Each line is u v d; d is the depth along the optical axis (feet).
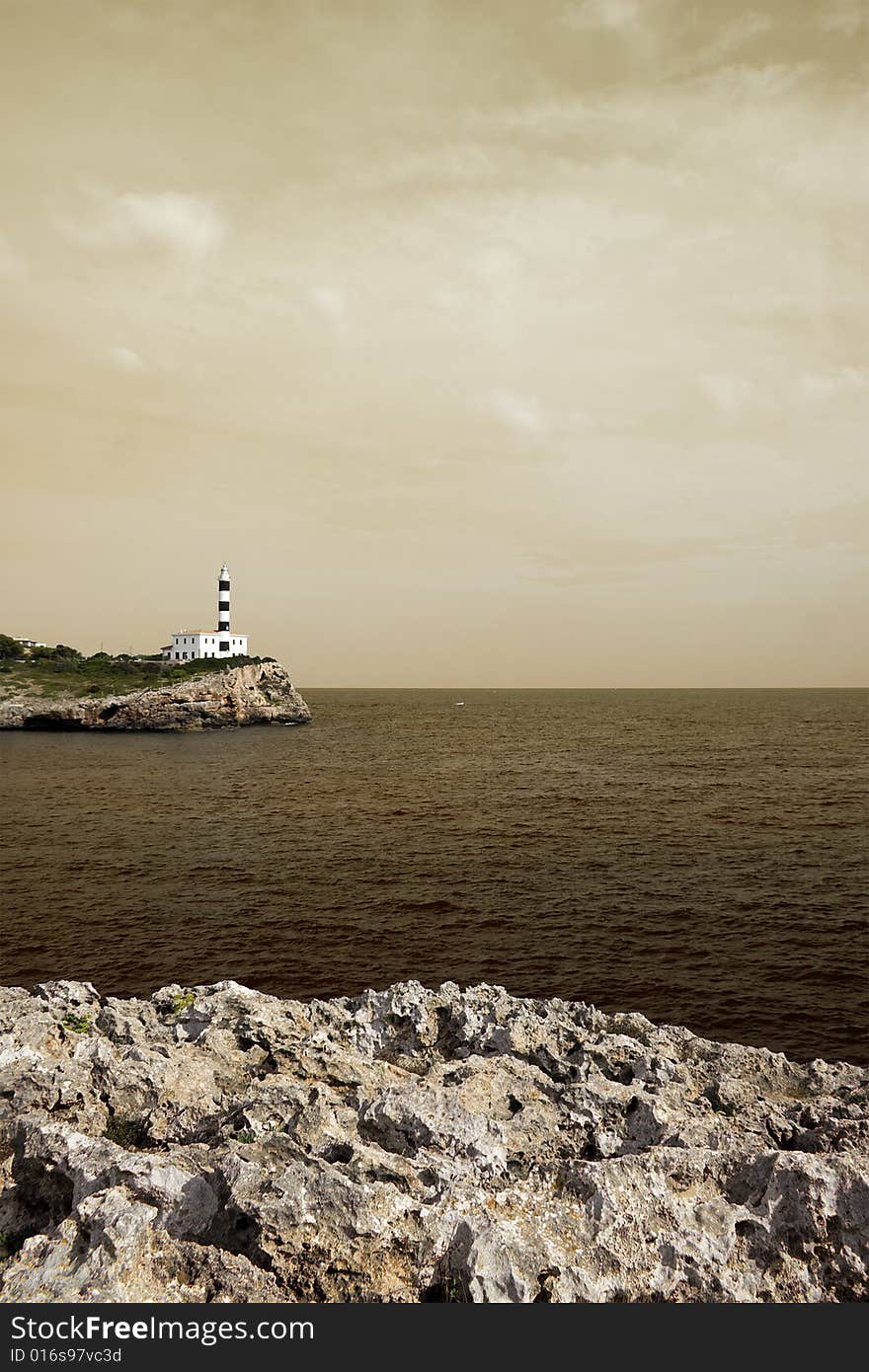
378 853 187.52
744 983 108.37
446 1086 52.65
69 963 116.57
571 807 248.32
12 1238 40.01
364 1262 34.96
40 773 350.64
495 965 115.85
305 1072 56.08
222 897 150.00
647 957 118.11
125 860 181.57
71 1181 41.39
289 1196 36.65
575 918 136.67
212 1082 54.75
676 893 150.51
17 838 206.90
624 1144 46.83
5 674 643.45
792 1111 52.01
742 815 230.68
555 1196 39.65
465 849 191.01
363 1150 42.32
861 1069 60.80
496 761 388.37
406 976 112.16
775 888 153.17
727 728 611.47
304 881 161.38
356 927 132.46
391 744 492.13
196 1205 38.22
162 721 601.21
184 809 252.62
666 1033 67.87
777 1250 36.37
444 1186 40.09
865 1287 35.01
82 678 644.69
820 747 444.14
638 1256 35.60
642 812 237.66
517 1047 62.28
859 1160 40.01
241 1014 65.57
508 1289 33.40
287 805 259.60
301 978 111.45
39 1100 49.34
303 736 559.38
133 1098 51.47
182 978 111.14
